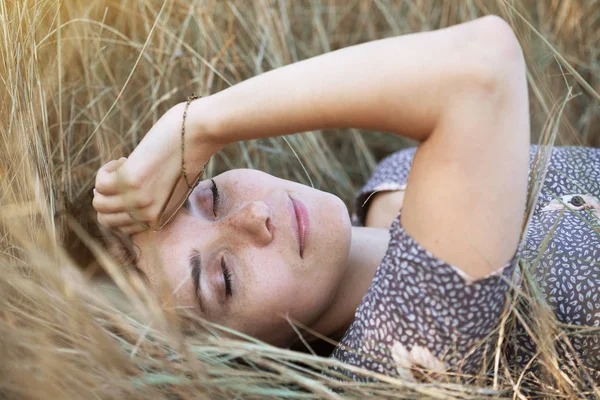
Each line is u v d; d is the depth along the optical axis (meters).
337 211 1.29
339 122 1.02
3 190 1.27
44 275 1.11
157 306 1.06
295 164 2.04
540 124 1.96
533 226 1.28
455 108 0.96
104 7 1.75
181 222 1.26
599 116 2.08
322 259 1.26
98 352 1.02
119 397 1.01
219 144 1.14
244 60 1.94
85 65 1.70
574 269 1.19
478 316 1.06
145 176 1.16
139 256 1.25
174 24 1.83
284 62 2.01
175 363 1.09
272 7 2.01
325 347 1.49
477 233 1.00
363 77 0.98
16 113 1.37
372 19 2.29
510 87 0.97
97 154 1.70
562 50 2.10
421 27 2.24
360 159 2.22
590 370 1.16
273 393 1.08
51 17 1.61
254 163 1.97
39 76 1.50
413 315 1.08
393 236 1.10
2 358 1.01
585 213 1.28
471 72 0.95
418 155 1.03
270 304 1.25
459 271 1.02
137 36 1.80
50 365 0.97
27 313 1.11
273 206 1.27
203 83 1.82
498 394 1.11
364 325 1.16
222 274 1.25
